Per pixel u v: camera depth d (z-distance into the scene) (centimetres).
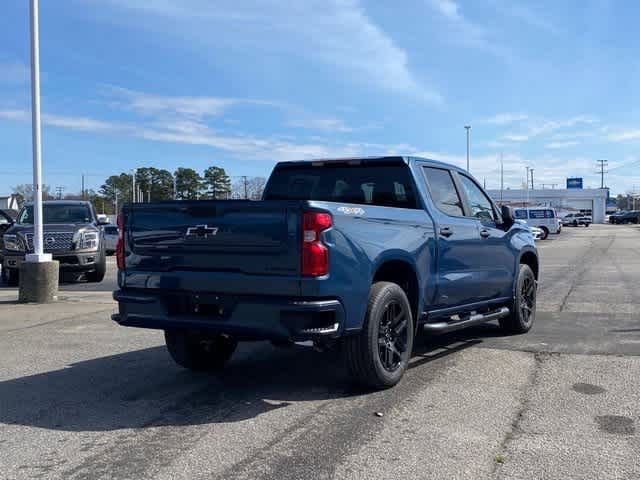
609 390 560
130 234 576
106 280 1691
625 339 778
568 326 877
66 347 771
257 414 509
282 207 492
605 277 1566
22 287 1171
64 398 561
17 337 836
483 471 394
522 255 845
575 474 388
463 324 678
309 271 483
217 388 589
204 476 392
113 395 570
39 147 1187
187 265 540
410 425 476
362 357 536
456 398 541
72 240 1535
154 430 477
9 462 420
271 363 687
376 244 543
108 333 861
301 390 576
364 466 403
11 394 575
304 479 386
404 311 579
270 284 494
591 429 465
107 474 397
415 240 599
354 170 689
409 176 651
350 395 556
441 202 679
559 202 10775
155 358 712
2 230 1791
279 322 490
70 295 1321
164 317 545
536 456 416
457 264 673
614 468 396
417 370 636
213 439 455
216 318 520
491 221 769
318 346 512
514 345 750
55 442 455
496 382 590
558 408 512
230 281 508
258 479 386
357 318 520
